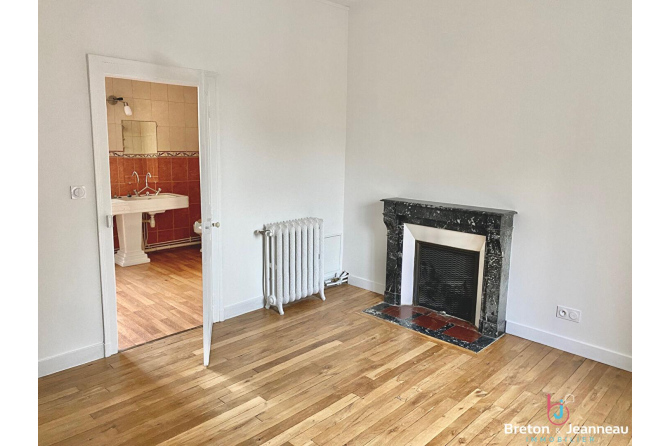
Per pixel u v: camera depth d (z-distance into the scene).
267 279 4.27
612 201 3.18
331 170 4.84
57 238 2.95
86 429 2.42
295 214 4.55
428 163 4.24
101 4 3.00
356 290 4.92
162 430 2.43
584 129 3.26
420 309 4.34
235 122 3.90
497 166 3.76
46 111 2.82
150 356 3.29
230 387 2.88
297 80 4.36
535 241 3.59
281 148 4.31
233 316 4.11
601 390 2.91
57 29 2.82
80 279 3.08
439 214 3.93
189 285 4.96
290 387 2.89
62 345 3.05
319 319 4.07
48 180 2.87
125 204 5.43
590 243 3.31
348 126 4.89
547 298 3.57
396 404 2.72
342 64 4.77
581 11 3.20
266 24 4.02
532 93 3.50
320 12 4.46
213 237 3.85
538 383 2.99
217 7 3.65
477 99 3.83
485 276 3.71
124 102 5.82
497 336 3.72
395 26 4.34
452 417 2.60
